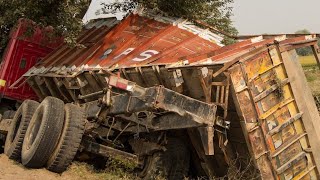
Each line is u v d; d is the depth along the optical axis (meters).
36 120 7.16
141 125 6.84
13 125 8.23
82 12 11.24
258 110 5.90
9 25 12.37
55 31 10.52
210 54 6.77
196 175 7.54
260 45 6.58
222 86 5.88
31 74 11.60
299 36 6.61
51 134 6.71
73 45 10.05
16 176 6.35
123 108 6.38
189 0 10.27
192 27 9.19
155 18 9.73
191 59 6.63
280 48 6.11
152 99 5.85
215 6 12.21
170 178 6.93
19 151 7.51
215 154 6.87
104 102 6.64
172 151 6.97
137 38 9.22
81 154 7.57
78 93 9.73
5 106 12.27
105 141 7.53
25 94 12.14
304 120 6.18
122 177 7.06
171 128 6.22
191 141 7.03
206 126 5.75
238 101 5.80
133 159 7.21
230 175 6.48
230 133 6.47
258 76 5.95
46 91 11.60
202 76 6.07
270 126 5.97
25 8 10.04
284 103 6.09
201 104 5.80
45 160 6.81
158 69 6.81
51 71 10.74
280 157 6.00
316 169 6.16
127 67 7.48
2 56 12.86
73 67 9.70
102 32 10.77
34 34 12.18
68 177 6.72
